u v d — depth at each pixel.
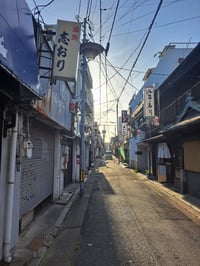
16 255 5.22
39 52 6.73
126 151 44.50
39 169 8.77
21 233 6.75
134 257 5.36
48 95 8.38
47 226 7.53
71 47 7.16
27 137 6.36
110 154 74.25
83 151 13.75
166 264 5.01
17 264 4.78
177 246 6.01
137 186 17.17
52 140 11.15
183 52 24.17
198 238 6.61
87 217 8.86
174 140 16.84
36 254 5.45
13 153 5.23
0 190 4.89
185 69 13.61
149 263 5.05
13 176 5.21
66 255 5.53
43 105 7.59
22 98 5.29
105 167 38.19
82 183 13.41
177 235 6.84
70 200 12.01
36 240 6.23
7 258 4.89
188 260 5.21
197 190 12.43
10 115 5.12
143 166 28.09
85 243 6.25
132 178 22.52
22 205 6.80
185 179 13.88
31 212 7.86
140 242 6.28
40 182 8.91
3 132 4.98
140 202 11.51
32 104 5.82
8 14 3.91
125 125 43.31
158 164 19.11
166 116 18.69
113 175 25.30
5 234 4.98
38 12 6.63
